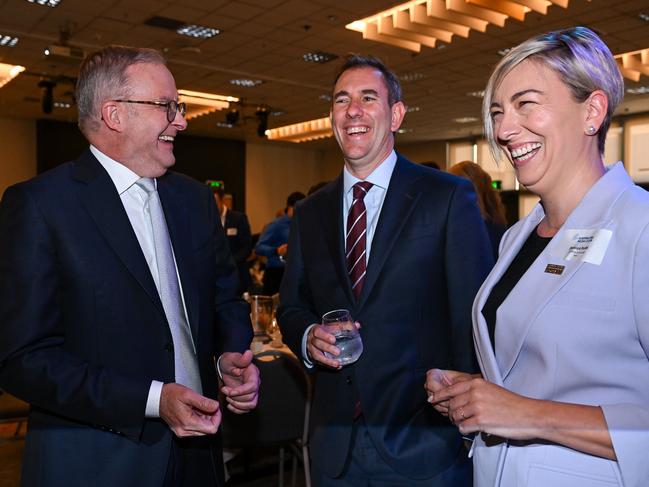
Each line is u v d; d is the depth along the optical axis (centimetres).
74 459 124
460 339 142
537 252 108
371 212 158
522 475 97
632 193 94
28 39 784
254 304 310
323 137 1628
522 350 101
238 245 649
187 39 786
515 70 101
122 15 695
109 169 135
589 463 91
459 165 291
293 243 173
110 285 127
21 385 118
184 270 142
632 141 1246
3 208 127
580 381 92
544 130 99
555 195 104
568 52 97
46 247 123
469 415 93
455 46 806
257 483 327
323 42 796
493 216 282
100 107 131
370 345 146
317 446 151
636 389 88
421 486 141
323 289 157
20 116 1348
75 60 741
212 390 147
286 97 1144
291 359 250
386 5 659
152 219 140
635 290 86
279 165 1870
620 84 100
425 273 147
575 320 92
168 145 138
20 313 119
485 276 145
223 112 1295
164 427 128
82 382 118
